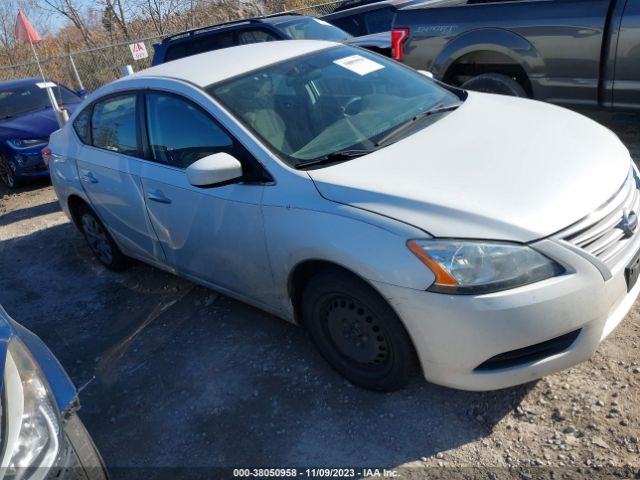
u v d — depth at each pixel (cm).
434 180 270
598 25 500
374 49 846
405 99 369
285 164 305
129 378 356
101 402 341
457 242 242
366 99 362
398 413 285
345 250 264
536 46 541
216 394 324
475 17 573
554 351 254
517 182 262
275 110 336
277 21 877
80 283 502
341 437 279
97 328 422
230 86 351
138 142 396
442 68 604
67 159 476
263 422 298
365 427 281
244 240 321
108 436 313
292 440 284
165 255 405
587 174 270
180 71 385
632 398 266
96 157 439
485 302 237
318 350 313
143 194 388
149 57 1502
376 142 318
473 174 271
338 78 372
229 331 376
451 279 240
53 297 488
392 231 254
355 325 284
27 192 838
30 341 236
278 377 325
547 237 240
